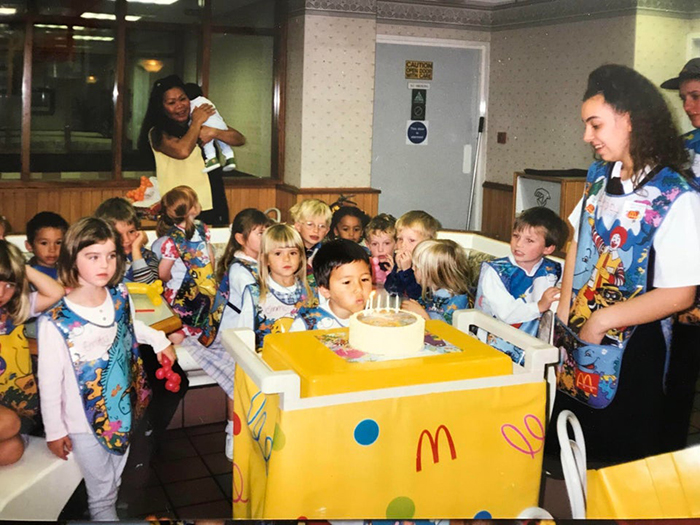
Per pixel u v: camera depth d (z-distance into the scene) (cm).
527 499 148
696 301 258
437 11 481
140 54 436
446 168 503
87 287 202
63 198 420
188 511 208
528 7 460
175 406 245
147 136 438
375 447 133
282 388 125
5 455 193
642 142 263
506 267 278
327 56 446
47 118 420
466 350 145
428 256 261
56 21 416
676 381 265
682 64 399
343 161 459
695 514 163
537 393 144
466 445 140
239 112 456
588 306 269
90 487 203
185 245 297
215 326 254
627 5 393
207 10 443
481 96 498
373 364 135
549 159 458
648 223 256
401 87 484
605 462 256
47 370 195
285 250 246
